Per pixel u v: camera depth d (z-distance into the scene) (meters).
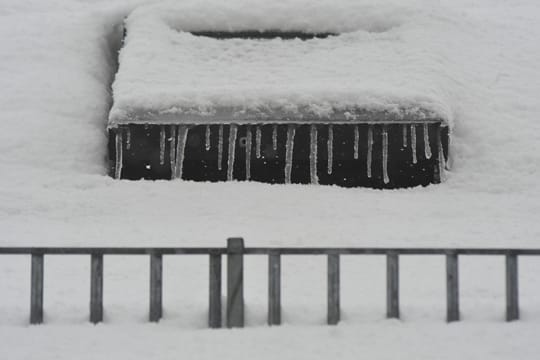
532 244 15.27
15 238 15.53
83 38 25.70
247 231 16.12
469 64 24.23
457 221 17.08
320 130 20.22
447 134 20.34
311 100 20.20
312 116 20.06
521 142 21.19
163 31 23.36
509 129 21.69
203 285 12.34
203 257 14.20
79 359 8.29
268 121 20.06
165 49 22.62
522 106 22.83
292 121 20.08
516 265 9.83
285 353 8.52
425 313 9.95
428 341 8.94
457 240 15.57
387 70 21.98
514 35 27.56
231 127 20.16
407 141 20.27
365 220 17.05
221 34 23.62
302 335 9.12
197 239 15.52
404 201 18.41
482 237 15.79
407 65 22.22
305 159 20.27
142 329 9.41
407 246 15.07
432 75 21.84
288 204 17.89
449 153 21.00
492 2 39.38
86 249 9.60
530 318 9.88
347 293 11.96
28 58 24.55
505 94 23.28
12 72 23.88
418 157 20.28
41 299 9.66
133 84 20.97
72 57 24.80
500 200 18.62
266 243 15.24
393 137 20.28
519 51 26.09
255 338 9.02
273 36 23.64
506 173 20.08
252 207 17.70
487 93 23.16
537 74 24.80
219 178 20.33
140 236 15.80
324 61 22.48
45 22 27.09
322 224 16.66
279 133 20.22
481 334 9.19
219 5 23.97
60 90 23.06
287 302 10.66
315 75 21.81
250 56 22.73
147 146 20.20
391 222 16.92
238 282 9.57
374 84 21.11
